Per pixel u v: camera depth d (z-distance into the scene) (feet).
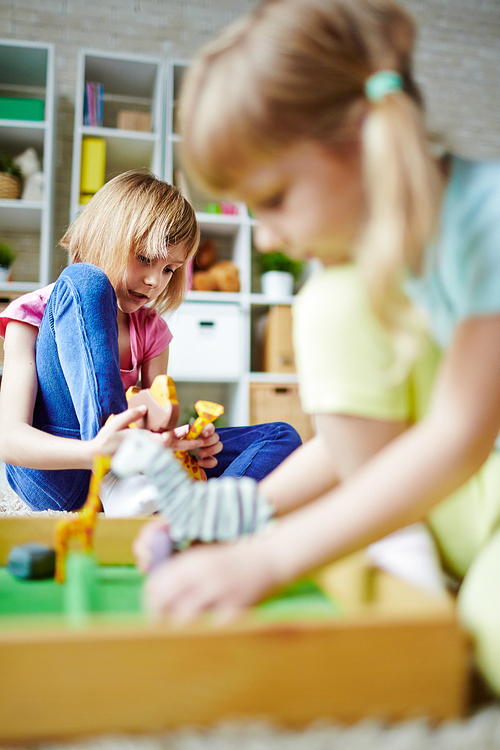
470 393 1.39
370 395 1.62
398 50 1.55
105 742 1.07
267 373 9.52
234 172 1.50
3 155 9.48
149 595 1.30
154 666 1.11
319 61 1.44
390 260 1.35
